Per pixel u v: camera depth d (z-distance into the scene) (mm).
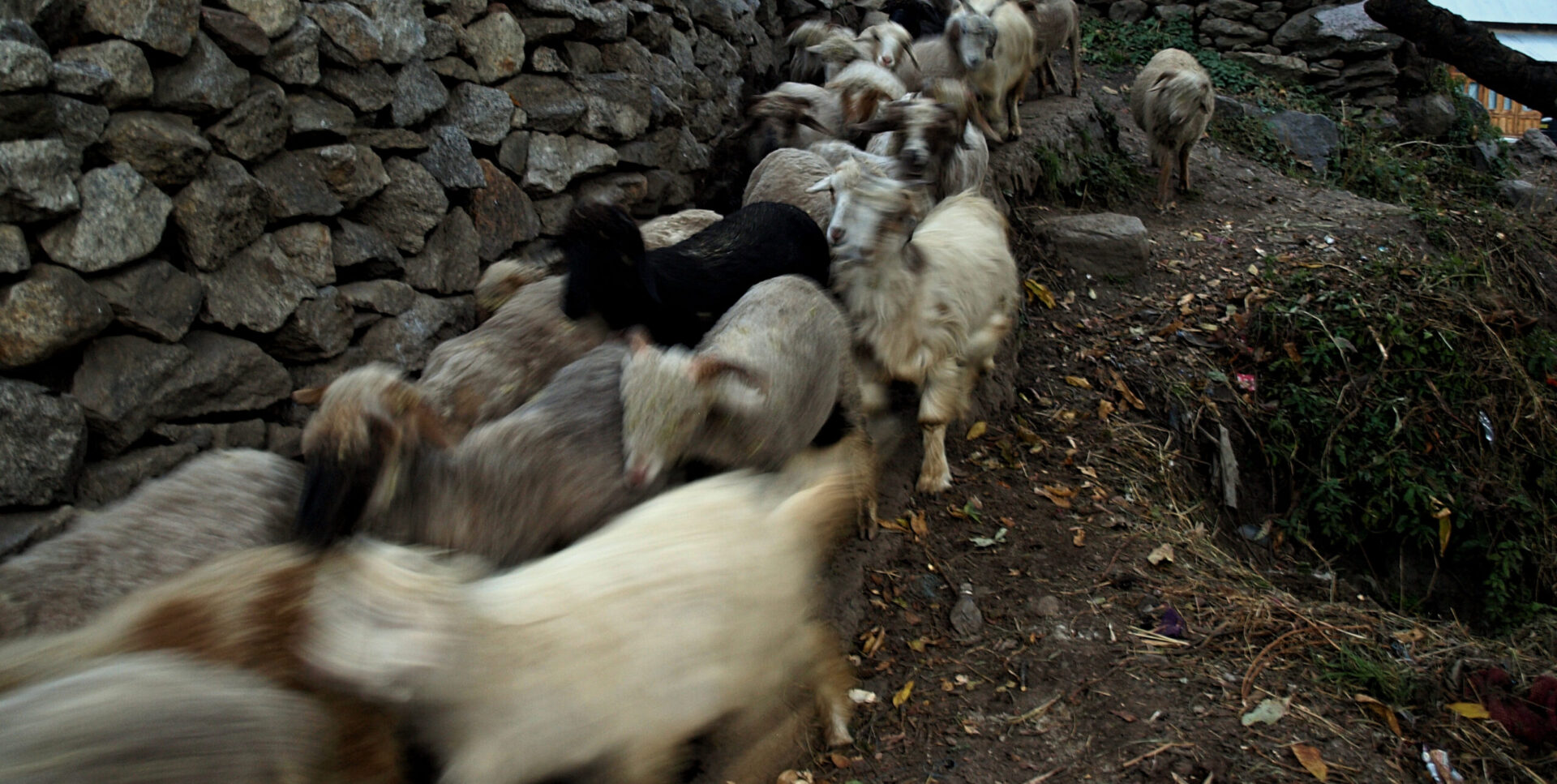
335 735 2152
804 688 3746
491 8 5383
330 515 2762
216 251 3834
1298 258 8680
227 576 2277
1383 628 4973
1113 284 8234
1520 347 8070
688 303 4746
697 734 2846
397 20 4711
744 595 2686
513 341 4211
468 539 3068
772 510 3027
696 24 7816
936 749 3959
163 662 1985
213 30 3896
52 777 1610
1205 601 4902
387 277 4680
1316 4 13719
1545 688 4559
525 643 2381
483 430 3375
